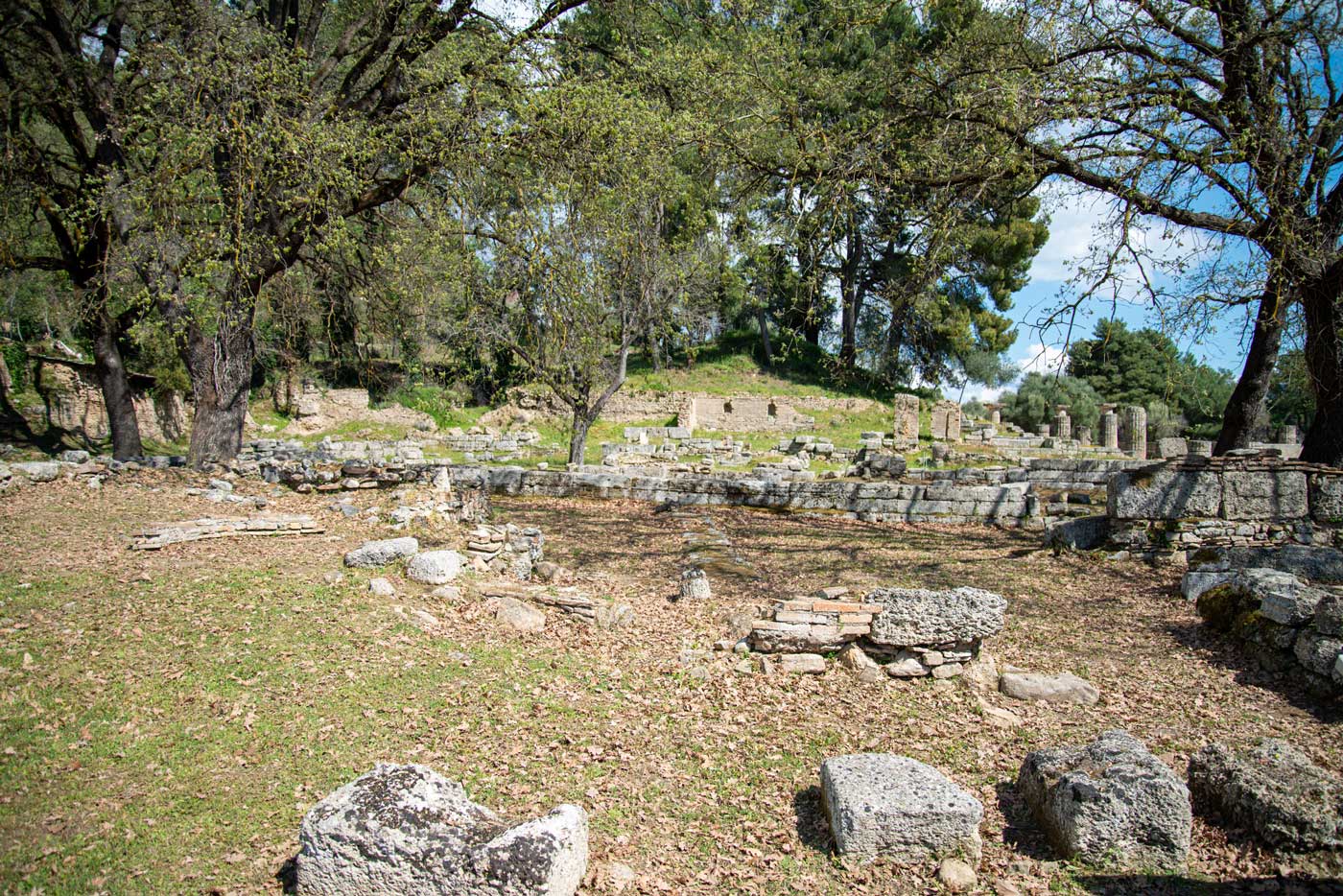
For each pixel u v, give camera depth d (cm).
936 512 1426
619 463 2625
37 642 598
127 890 381
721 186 1450
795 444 3100
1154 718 621
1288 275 1000
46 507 966
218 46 1101
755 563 1084
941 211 1148
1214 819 464
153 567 769
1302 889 399
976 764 542
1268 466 1059
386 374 3453
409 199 1284
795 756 548
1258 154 941
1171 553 1060
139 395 2809
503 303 1530
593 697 621
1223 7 1002
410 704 575
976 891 402
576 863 386
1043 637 800
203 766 480
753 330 4731
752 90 1195
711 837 454
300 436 3173
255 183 1125
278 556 830
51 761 470
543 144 1143
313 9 1317
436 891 359
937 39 1448
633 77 1320
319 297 1636
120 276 1395
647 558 1097
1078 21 1030
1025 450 3102
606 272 1258
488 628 727
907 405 3164
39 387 2650
